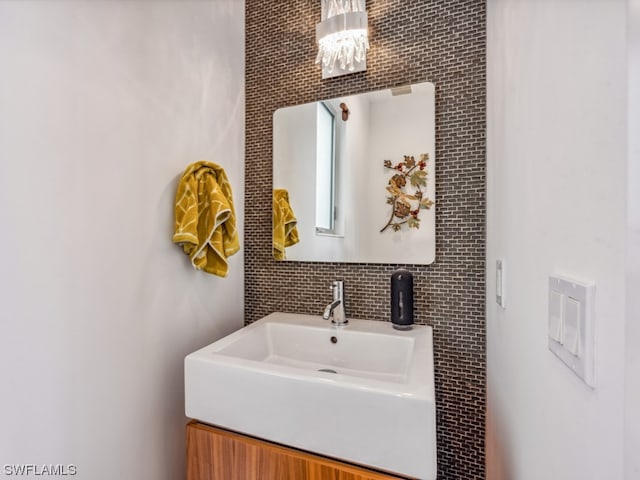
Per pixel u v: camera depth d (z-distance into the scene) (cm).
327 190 129
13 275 67
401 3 117
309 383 72
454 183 110
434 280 113
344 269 127
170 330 106
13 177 67
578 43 38
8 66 66
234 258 139
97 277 83
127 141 91
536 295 52
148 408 97
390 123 118
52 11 74
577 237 37
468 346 109
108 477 85
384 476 68
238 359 84
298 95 134
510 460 69
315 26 131
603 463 31
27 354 69
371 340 106
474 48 107
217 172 115
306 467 73
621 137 29
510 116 70
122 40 90
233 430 83
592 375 33
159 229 101
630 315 27
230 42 135
